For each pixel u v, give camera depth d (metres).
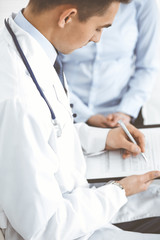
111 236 1.09
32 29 0.99
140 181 1.17
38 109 0.94
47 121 0.97
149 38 1.77
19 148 0.90
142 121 1.89
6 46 0.97
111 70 1.75
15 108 0.89
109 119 1.70
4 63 0.95
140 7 1.71
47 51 1.03
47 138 0.97
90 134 1.37
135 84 1.81
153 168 1.24
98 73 1.76
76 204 1.05
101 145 1.34
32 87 0.96
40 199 0.93
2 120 0.90
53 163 0.97
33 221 0.94
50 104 1.03
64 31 0.99
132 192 1.17
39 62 1.00
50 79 1.04
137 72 1.84
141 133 1.34
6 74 0.93
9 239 1.03
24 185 0.92
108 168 1.27
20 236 1.03
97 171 1.26
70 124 1.15
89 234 1.08
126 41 1.72
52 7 0.94
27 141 0.90
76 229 1.01
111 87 1.80
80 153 1.20
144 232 1.18
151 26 1.75
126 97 1.79
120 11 1.68
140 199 1.27
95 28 0.99
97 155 1.34
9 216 0.97
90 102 1.81
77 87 1.80
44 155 0.94
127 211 1.24
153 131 1.40
